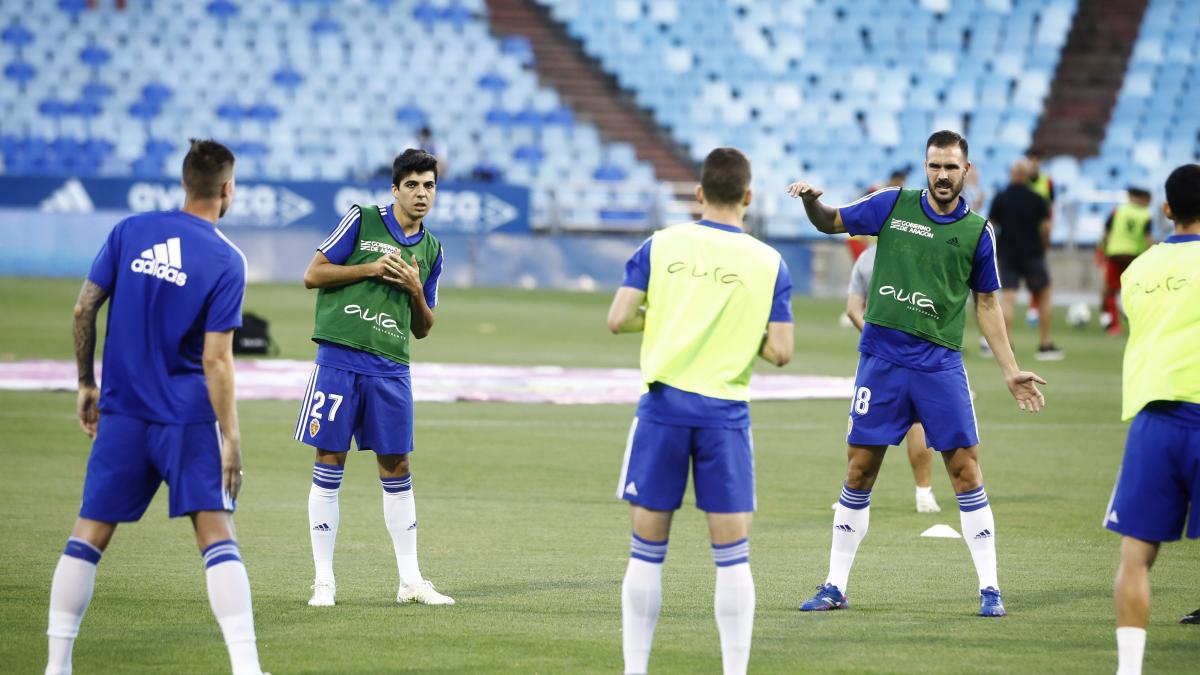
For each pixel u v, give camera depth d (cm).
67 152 11175
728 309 2038
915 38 13375
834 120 12794
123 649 2197
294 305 8631
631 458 2055
